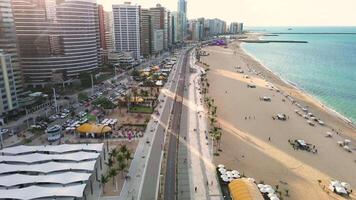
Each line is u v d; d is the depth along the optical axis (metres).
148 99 189.00
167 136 131.62
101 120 148.50
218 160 111.19
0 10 171.25
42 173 92.50
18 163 99.25
